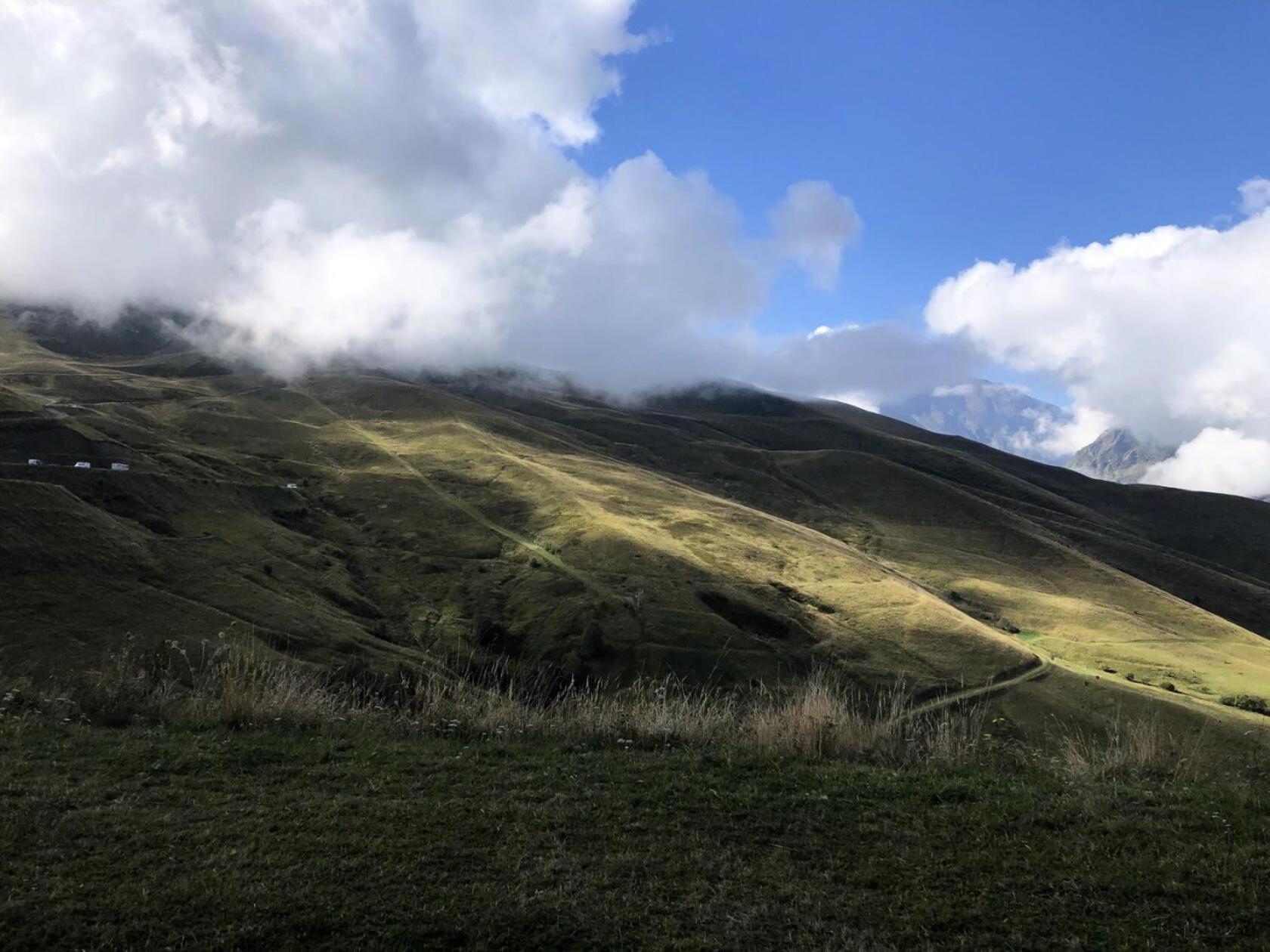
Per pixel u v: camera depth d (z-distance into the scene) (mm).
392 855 6523
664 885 6250
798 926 5734
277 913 5621
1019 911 6027
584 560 115688
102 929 5348
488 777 8469
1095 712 80062
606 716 10656
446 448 181625
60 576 70062
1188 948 5555
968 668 92062
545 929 5590
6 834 6559
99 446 125375
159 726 10000
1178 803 8164
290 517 124875
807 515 199625
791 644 95062
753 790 8297
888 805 7996
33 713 10078
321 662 66500
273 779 8172
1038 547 188250
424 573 109500
